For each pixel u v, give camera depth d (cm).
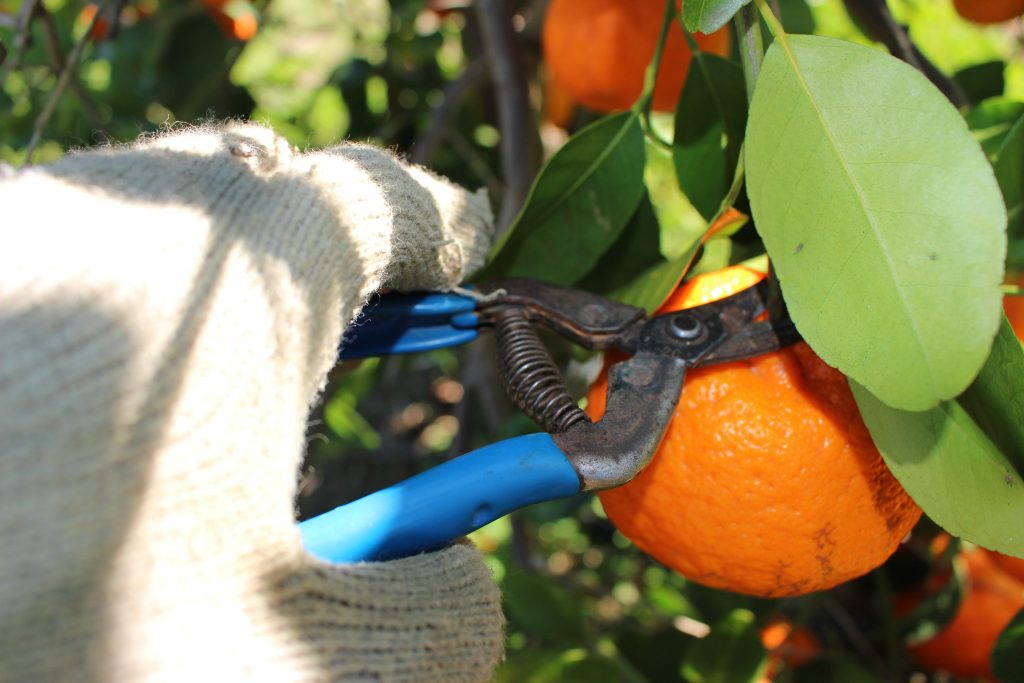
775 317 39
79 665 30
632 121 45
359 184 37
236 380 31
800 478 38
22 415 29
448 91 72
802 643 59
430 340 42
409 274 40
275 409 32
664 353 39
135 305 30
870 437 38
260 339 32
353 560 35
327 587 33
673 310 42
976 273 33
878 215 34
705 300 42
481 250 43
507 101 63
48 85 78
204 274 32
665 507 39
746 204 43
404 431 116
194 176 34
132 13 79
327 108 108
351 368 47
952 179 34
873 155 35
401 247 39
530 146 64
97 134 60
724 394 38
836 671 56
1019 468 37
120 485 30
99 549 29
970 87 56
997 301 33
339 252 35
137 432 30
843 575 39
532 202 45
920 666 59
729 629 54
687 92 45
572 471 36
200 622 31
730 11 37
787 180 35
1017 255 43
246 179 34
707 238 43
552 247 46
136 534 30
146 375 30
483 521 36
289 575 32
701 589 60
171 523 30
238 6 73
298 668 32
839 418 38
